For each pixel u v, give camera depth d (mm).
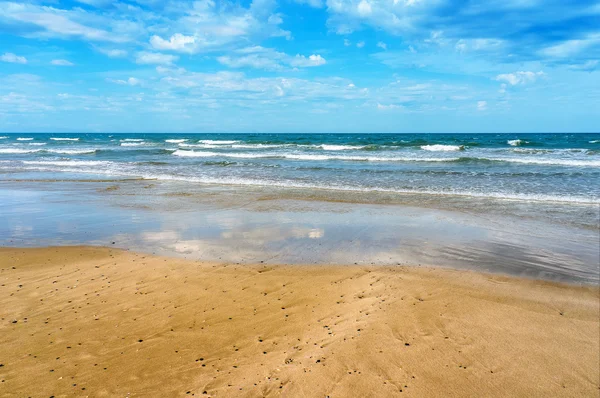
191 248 8578
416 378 3951
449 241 8969
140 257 8008
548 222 10570
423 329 4902
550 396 3697
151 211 12445
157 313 5562
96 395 3838
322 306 5680
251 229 10125
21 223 10992
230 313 5543
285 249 8445
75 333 5023
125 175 21688
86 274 7102
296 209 12539
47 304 5879
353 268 7262
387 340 4648
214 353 4551
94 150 40719
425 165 24266
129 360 4430
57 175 21984
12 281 6809
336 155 31016
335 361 4246
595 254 7996
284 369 4148
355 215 11617
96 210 12672
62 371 4227
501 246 8578
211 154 35219
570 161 24094
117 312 5598
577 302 5734
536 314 5332
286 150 38656
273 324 5199
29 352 4590
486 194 14508
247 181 18719
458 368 4117
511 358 4293
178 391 3861
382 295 5980
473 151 34000
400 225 10438
